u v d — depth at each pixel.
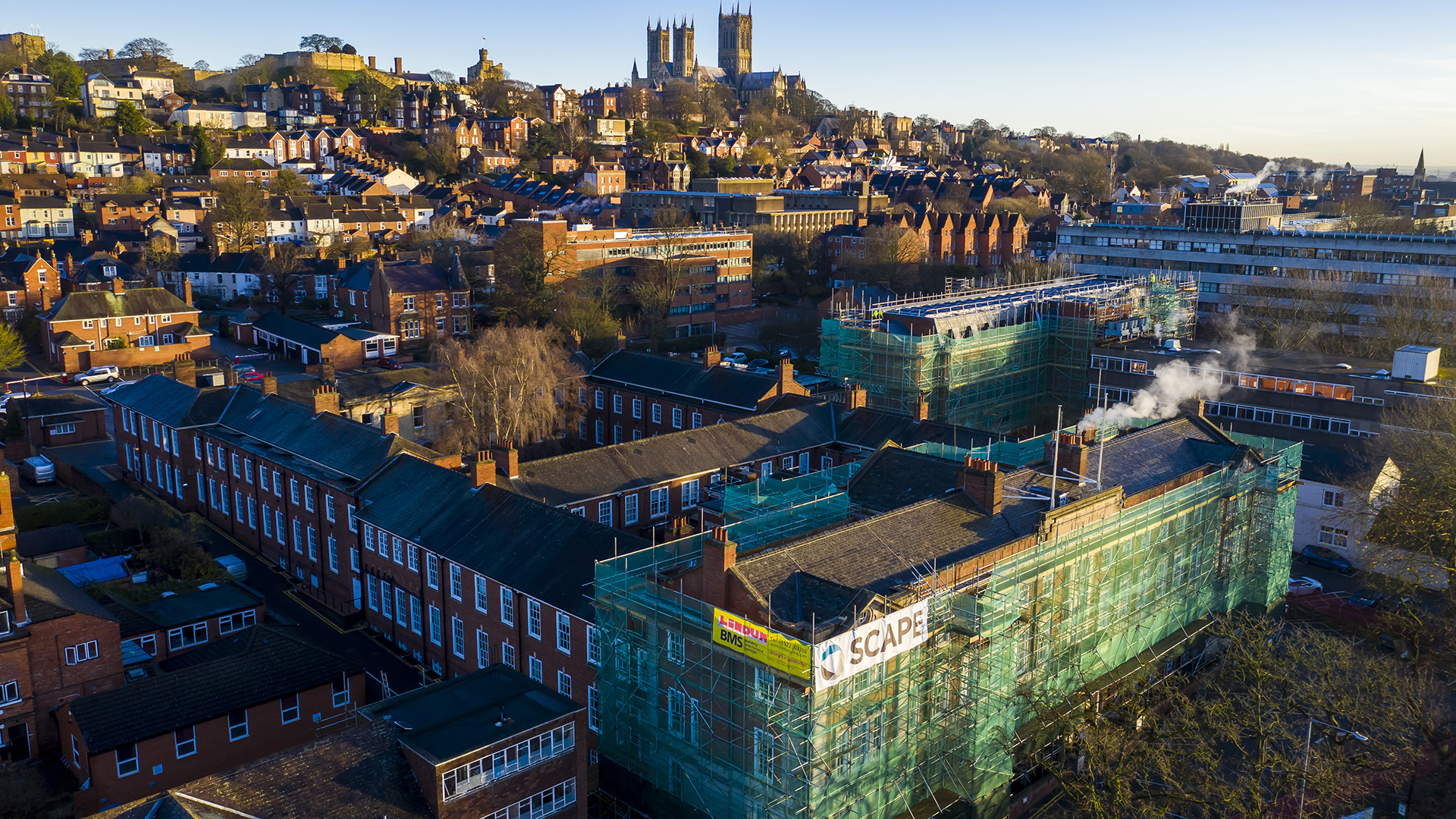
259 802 34.88
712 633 39.72
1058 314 107.12
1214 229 147.12
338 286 149.62
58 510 77.62
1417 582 54.25
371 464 66.81
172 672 48.53
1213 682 56.28
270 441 75.19
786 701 37.75
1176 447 62.25
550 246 141.50
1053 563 46.19
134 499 75.56
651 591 42.94
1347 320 131.38
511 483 62.78
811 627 36.94
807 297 173.12
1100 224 158.25
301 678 50.50
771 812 38.72
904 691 41.62
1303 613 66.62
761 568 40.66
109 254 156.25
